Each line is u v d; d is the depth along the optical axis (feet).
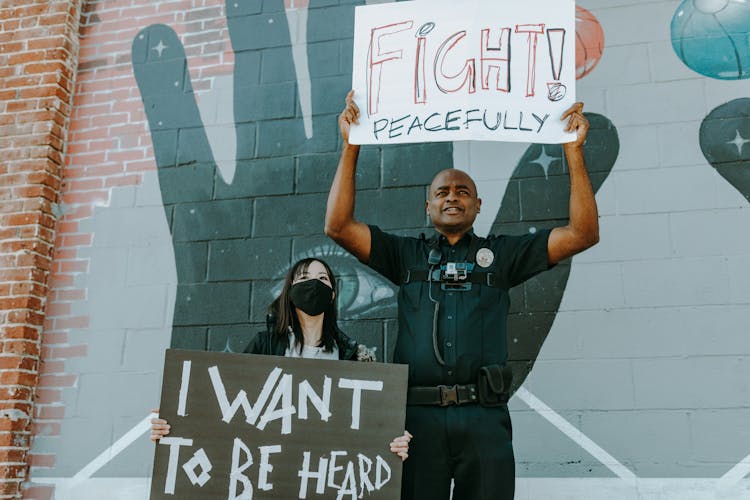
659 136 11.54
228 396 8.47
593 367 10.77
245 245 12.56
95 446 11.99
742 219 10.93
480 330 8.56
